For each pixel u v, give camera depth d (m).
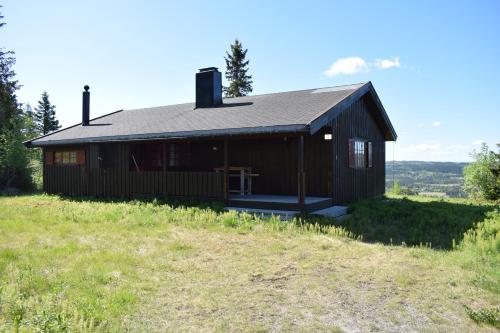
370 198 13.91
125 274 5.35
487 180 16.86
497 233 7.25
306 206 9.83
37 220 9.34
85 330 3.50
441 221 9.39
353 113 13.02
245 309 4.27
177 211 10.23
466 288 4.91
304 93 13.80
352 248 6.98
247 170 13.45
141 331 3.67
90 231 8.15
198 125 11.62
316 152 12.21
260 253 6.56
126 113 18.38
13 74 29.41
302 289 4.89
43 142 15.70
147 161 15.55
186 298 4.55
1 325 3.62
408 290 4.86
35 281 4.82
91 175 14.62
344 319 4.05
